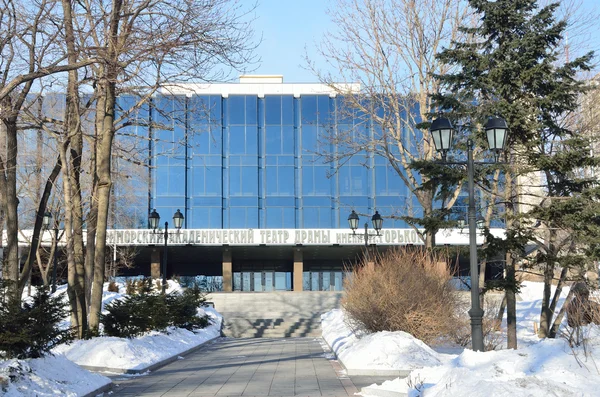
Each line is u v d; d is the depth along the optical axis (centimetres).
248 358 2108
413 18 2650
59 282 5206
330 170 5734
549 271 2191
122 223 5316
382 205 5653
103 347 1753
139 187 5178
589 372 904
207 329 3481
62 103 2692
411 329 1916
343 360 1656
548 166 1995
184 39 1585
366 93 2769
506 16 2114
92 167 2344
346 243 5344
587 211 1938
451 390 898
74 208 2102
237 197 5716
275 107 5869
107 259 5203
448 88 2255
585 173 2467
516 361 1008
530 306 3925
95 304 2030
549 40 2133
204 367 1814
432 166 2102
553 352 1015
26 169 3859
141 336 2161
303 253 6019
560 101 2105
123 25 1714
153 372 1689
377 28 2681
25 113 1973
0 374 1042
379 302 1941
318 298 4866
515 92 2094
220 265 6562
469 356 1130
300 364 1819
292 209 5731
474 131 2103
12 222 1759
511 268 2130
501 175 2667
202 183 5706
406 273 1998
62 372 1225
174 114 2331
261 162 5812
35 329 1232
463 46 2189
